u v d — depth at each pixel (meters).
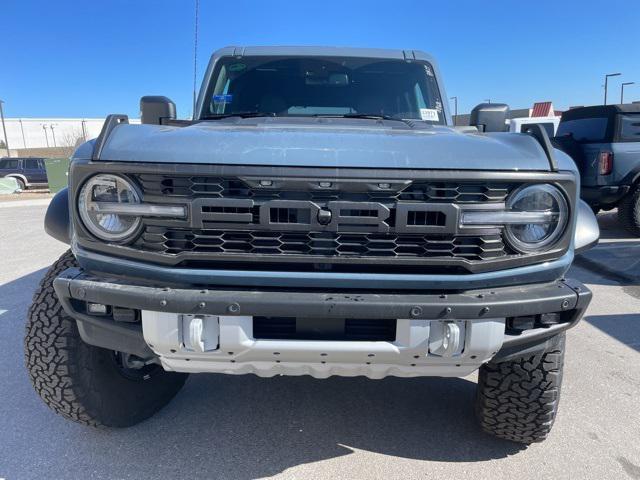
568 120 9.98
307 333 2.04
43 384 2.51
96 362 2.56
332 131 2.37
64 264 2.56
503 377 2.45
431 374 2.15
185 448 2.69
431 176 1.98
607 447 2.73
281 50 3.79
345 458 2.62
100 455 2.62
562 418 3.01
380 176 1.96
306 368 2.12
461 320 2.01
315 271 2.03
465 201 2.03
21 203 18.05
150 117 3.33
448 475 2.50
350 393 3.27
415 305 1.96
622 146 8.52
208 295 1.98
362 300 1.96
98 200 2.10
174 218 2.03
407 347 2.01
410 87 3.65
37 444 2.70
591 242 2.43
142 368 2.86
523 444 2.72
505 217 2.04
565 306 2.08
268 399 3.19
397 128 2.73
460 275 2.04
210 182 2.00
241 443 2.74
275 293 2.00
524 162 2.07
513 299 2.02
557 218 2.11
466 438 2.80
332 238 2.01
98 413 2.64
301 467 2.55
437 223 2.02
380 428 2.89
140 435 2.80
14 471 2.49
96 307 2.14
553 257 2.12
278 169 1.95
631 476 2.50
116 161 2.05
